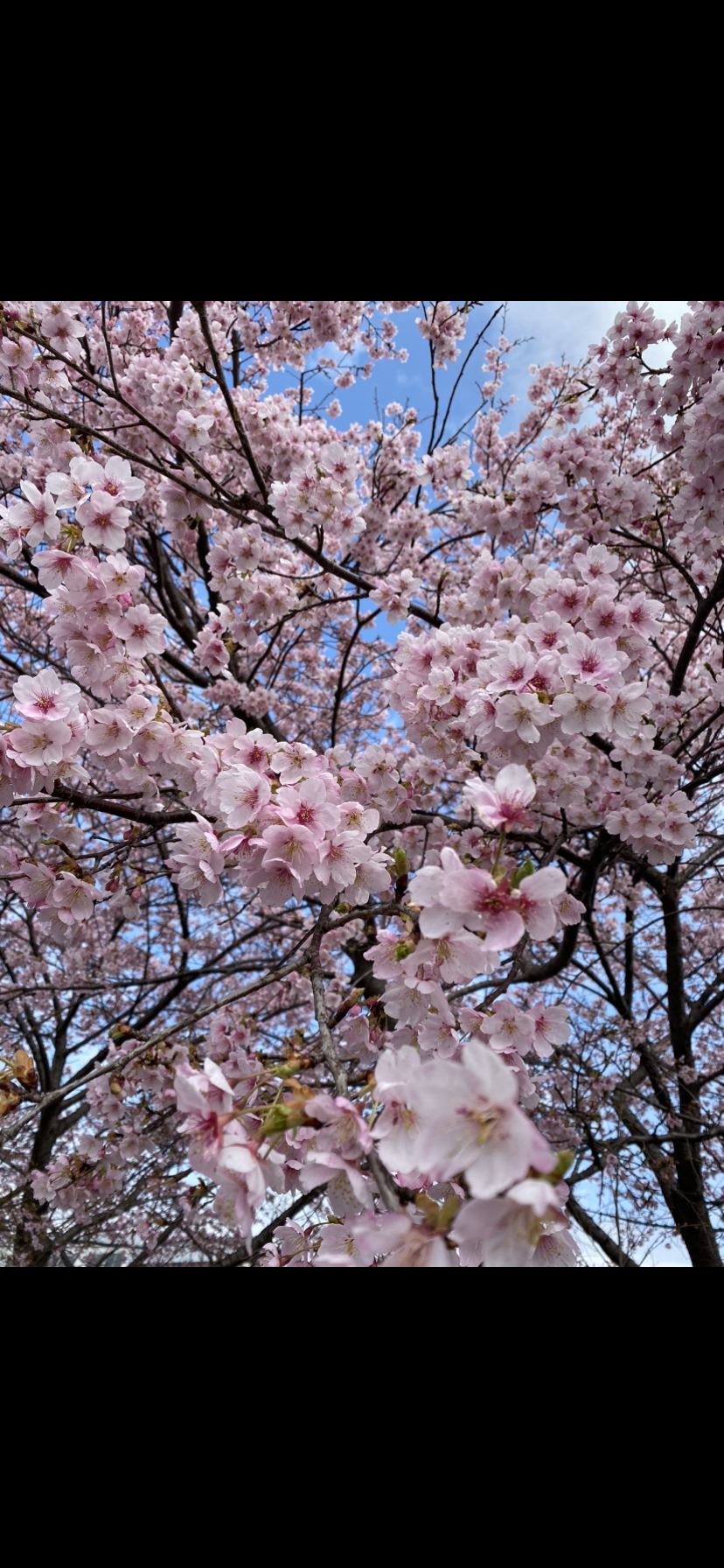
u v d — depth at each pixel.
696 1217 0.99
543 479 0.71
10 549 0.47
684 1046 1.07
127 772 0.50
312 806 0.39
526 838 0.67
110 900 0.55
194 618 1.17
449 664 0.54
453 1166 0.20
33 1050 1.42
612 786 0.71
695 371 0.56
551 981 1.14
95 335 0.95
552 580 0.52
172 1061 0.60
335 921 0.38
